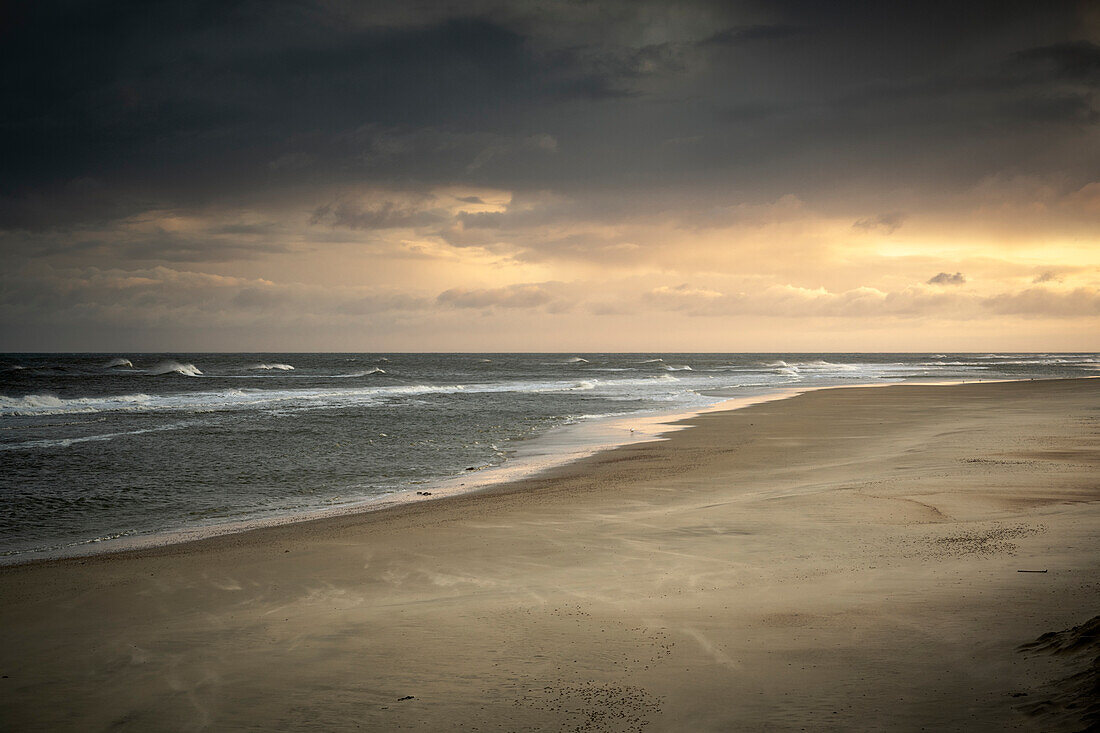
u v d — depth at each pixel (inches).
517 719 181.3
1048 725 152.9
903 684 186.7
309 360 6348.4
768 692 188.2
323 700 199.3
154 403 1555.1
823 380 2583.7
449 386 2253.9
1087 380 2390.5
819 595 271.7
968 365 4739.2
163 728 187.8
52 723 193.3
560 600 285.4
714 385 2261.3
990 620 227.1
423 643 240.7
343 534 443.5
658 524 422.3
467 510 507.2
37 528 501.0
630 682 200.5
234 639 256.1
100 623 283.1
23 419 1226.0
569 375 3238.2
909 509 423.5
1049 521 370.0
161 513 548.4
